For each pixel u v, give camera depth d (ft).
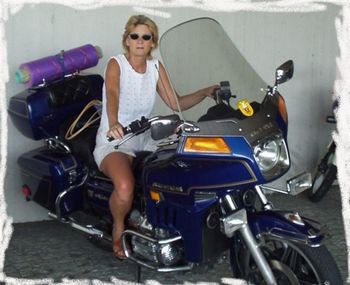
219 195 10.46
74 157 13.51
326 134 19.65
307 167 19.57
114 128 10.38
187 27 11.12
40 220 16.46
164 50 10.93
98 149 12.42
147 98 12.55
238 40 18.03
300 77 19.13
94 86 14.16
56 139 13.76
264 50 18.44
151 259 11.48
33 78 13.39
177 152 10.14
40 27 15.64
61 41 15.93
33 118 13.30
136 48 12.00
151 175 11.23
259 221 10.28
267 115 10.39
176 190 10.82
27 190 14.37
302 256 10.18
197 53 11.00
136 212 12.23
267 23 18.29
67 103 13.69
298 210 17.44
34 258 14.10
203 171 10.33
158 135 9.75
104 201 13.03
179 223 10.96
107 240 12.96
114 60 12.17
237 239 10.93
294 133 19.43
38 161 13.75
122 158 12.11
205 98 10.70
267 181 10.01
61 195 13.33
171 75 10.85
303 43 18.94
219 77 10.94
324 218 16.78
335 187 19.40
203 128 10.03
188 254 10.94
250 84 11.07
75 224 13.35
